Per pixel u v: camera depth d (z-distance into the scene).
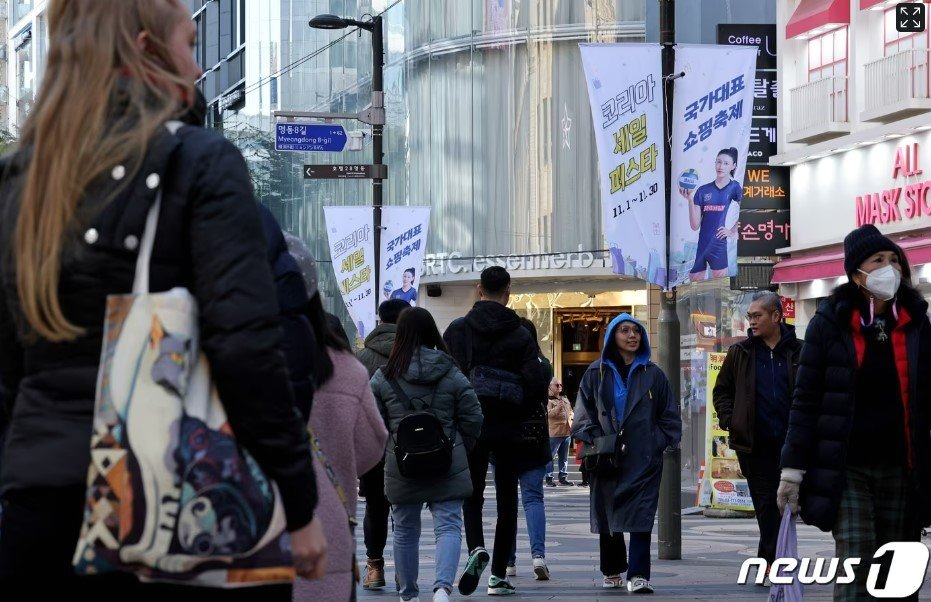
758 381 22.67
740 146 28.53
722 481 41.50
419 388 20.59
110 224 6.31
